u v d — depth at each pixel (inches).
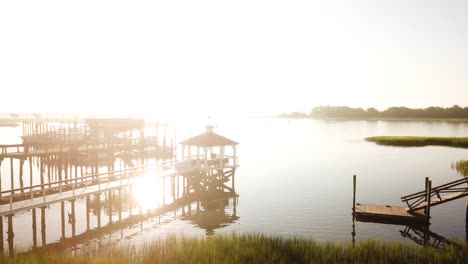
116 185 1162.0
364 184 1658.5
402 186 1611.7
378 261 690.2
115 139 2292.1
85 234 999.6
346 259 693.3
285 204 1316.4
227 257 682.2
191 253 704.4
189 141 1557.6
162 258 678.5
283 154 2898.6
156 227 1069.1
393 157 2586.1
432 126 6919.3
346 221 1100.5
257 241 776.9
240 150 3282.5
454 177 1796.3
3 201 1007.6
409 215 1067.9
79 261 661.9
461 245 871.1
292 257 709.3
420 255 714.2
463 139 3388.3
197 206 1311.5
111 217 1151.0
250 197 1433.3
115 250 764.0
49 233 1008.9
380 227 1043.3
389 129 6210.6
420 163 2278.5
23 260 657.0
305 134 5438.0
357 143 3720.5
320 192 1505.9
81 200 1414.9
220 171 1541.6
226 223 1102.4
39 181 1774.1
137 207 1318.9
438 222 1090.7
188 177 1499.8
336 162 2388.0
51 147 1950.1
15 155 1600.6
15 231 1023.6
